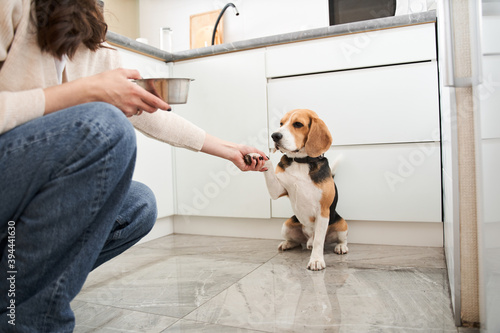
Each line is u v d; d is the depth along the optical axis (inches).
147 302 43.9
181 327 37.0
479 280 34.6
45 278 22.7
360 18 82.4
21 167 21.4
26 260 21.9
